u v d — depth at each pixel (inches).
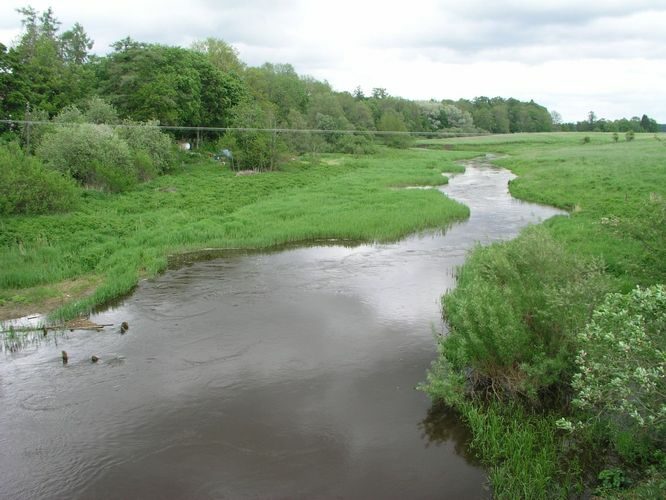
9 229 894.4
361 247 936.3
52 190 1037.2
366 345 547.5
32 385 473.7
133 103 1987.0
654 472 312.3
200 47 3152.1
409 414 429.7
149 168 1508.4
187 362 514.0
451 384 427.2
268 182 1609.3
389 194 1385.3
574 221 977.5
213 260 856.9
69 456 381.1
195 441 396.5
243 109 2027.6
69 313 619.2
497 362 437.4
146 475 361.7
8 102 1716.3
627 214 991.0
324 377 485.7
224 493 344.8
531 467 347.6
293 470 366.0
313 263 837.2
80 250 849.5
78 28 2647.6
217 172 1800.0
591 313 402.9
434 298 675.4
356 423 418.3
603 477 339.9
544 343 434.9
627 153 2108.8
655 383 277.7
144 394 459.2
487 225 1087.0
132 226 1000.2
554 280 460.1
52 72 1978.3
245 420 422.0
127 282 706.8
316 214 1141.1
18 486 352.2
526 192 1450.5
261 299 679.1
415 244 949.8
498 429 384.2
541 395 433.4
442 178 1790.1
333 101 3134.8
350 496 341.4
